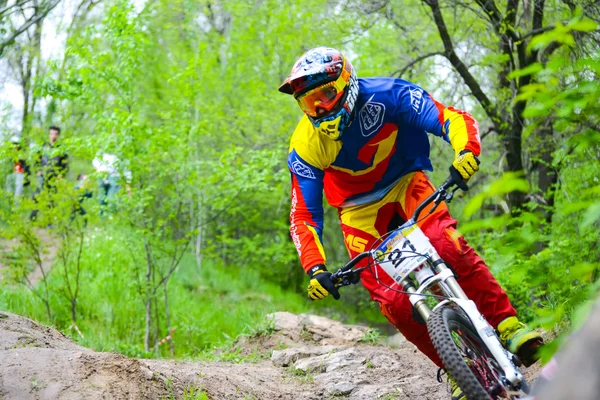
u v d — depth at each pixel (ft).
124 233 29.99
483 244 24.34
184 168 28.09
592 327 3.93
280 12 41.29
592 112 6.64
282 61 43.16
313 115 12.12
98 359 11.70
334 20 32.32
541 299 17.66
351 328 24.25
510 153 27.76
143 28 28.07
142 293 27.22
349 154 12.75
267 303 39.86
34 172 28.45
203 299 36.70
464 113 11.85
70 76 27.43
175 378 13.08
